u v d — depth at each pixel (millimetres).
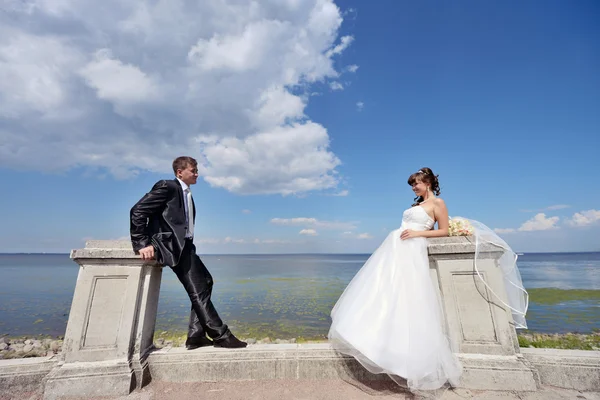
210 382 3035
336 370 3105
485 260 3033
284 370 3111
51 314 12609
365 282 3143
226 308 13352
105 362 2857
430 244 3145
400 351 2650
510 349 2850
